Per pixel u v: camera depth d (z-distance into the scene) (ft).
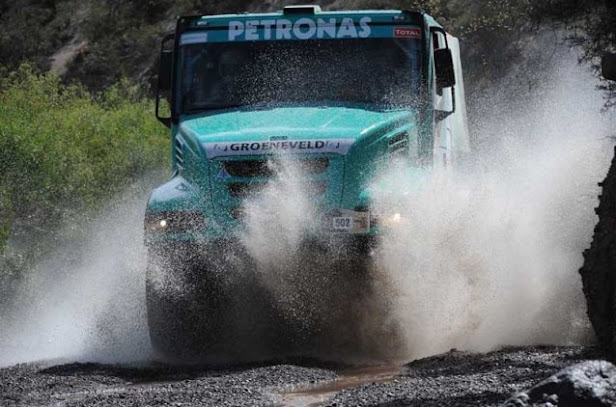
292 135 84.17
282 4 351.05
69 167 162.50
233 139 84.48
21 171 154.30
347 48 92.38
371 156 84.17
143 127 213.87
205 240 82.89
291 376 70.44
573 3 110.11
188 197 83.97
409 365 74.69
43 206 151.33
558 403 43.96
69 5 434.71
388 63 91.71
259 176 83.20
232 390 64.90
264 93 91.97
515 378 59.98
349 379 70.18
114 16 409.49
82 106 249.14
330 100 90.99
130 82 329.11
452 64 92.68
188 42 94.38
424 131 90.89
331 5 306.55
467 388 57.06
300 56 92.63
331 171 82.74
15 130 160.45
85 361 86.63
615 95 112.98
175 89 93.81
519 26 139.64
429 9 232.12
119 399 62.90
